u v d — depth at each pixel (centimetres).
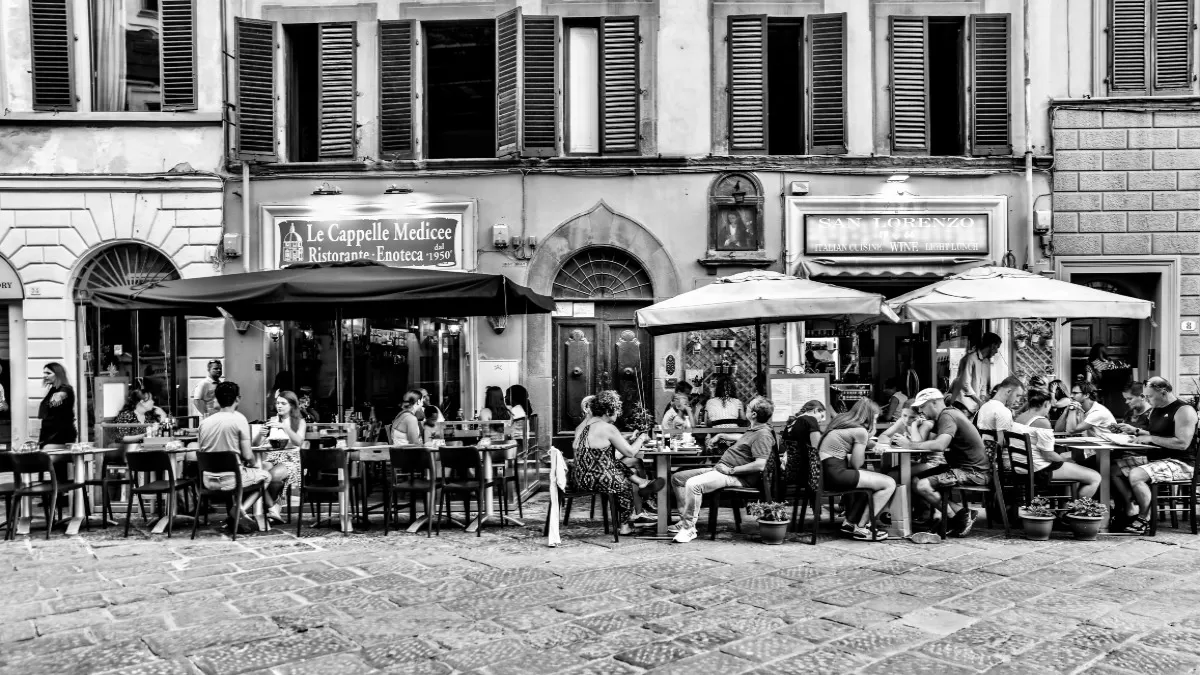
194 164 1223
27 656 442
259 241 1225
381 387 1238
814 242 1195
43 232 1207
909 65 1221
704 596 545
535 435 1158
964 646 445
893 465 790
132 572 625
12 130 1211
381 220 1213
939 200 1197
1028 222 1193
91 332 1229
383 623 493
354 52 1242
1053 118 1204
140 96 1258
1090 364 1215
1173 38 1201
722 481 731
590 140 1257
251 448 792
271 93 1241
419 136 1241
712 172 1207
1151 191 1199
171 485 774
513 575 606
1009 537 736
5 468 772
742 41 1217
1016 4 1222
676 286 1209
